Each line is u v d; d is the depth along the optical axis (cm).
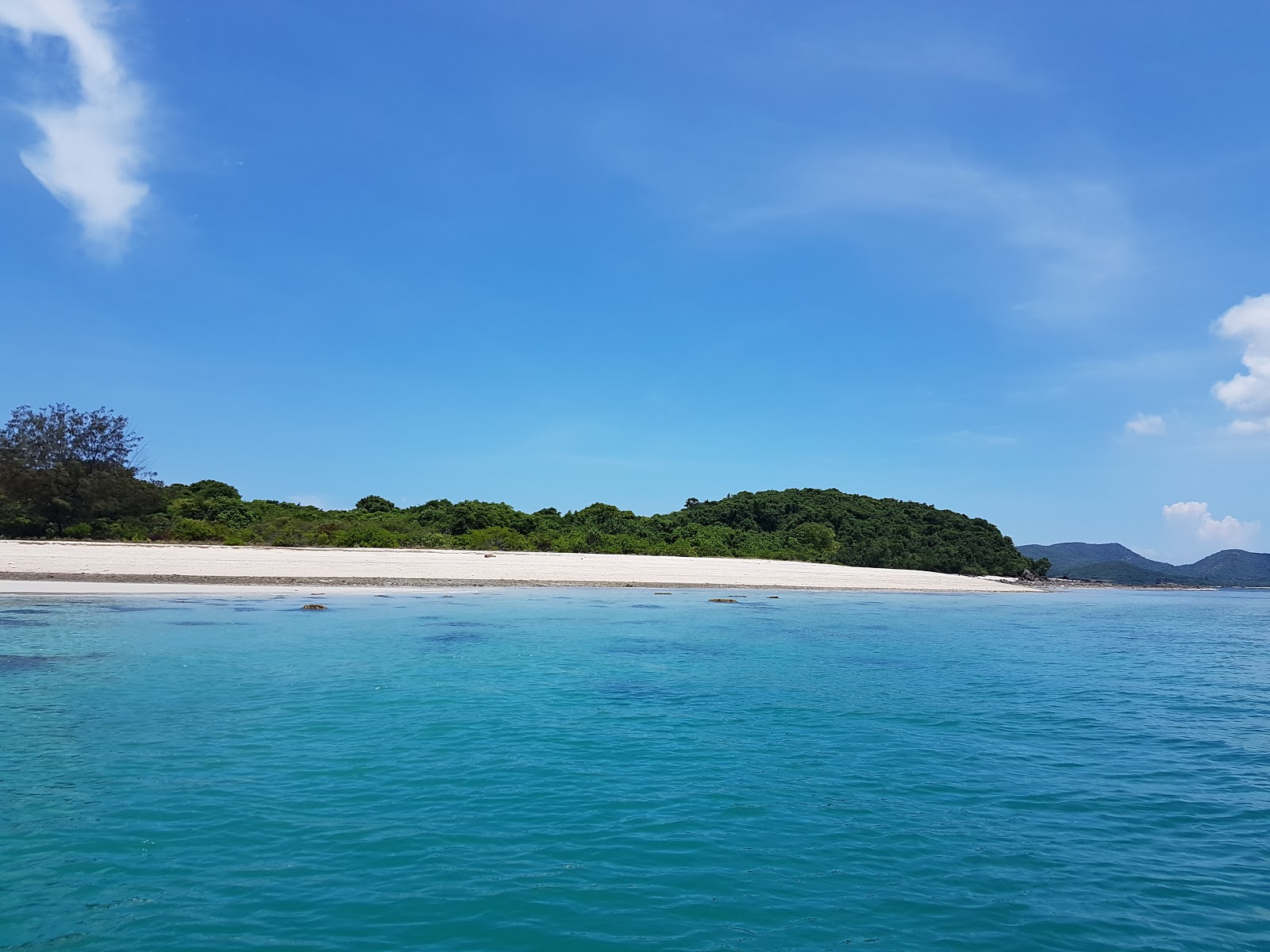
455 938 688
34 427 5584
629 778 1159
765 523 9181
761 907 766
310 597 3531
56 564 3850
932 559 8588
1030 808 1090
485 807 1021
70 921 699
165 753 1211
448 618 2995
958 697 1869
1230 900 812
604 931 710
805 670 2161
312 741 1299
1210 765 1328
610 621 3112
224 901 743
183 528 5678
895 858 897
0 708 1470
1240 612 5691
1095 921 757
